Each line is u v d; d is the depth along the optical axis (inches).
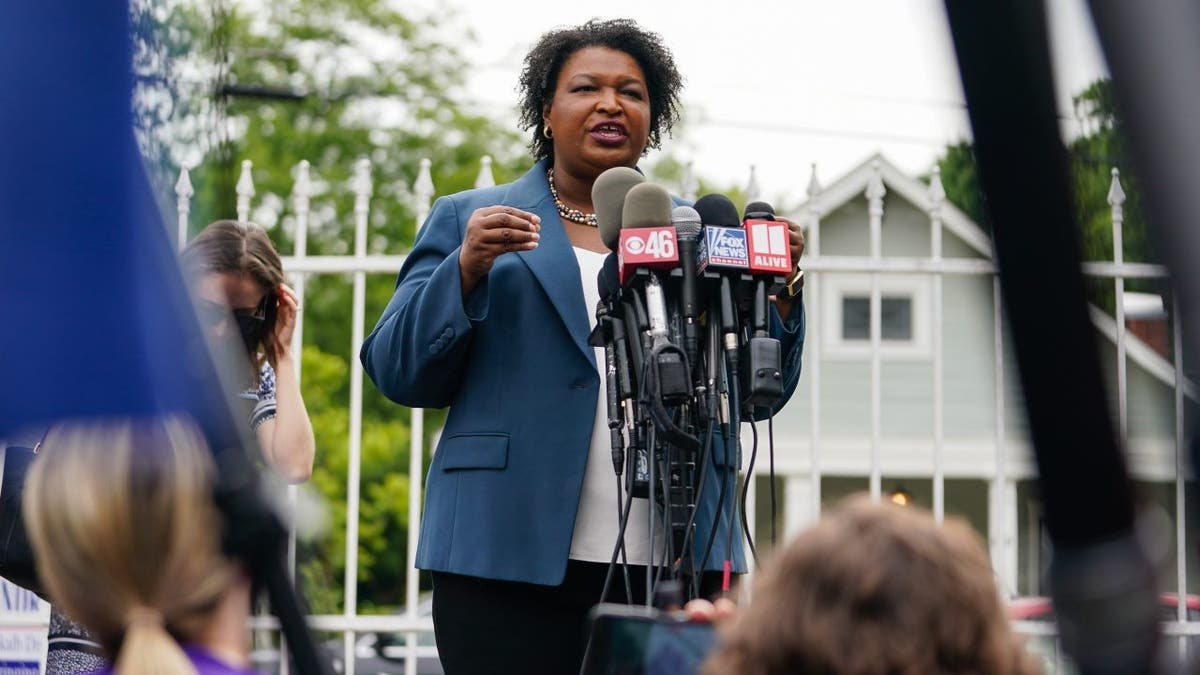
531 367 146.4
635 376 132.2
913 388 687.7
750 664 67.4
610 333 135.8
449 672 145.6
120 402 71.9
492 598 143.4
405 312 146.7
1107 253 205.8
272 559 73.2
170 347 73.2
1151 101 39.2
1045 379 43.5
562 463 142.9
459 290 141.9
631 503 136.2
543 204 155.6
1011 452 216.4
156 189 73.7
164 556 70.3
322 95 610.5
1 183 71.9
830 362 705.6
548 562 139.9
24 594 212.4
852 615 65.7
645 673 84.0
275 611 73.6
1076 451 44.4
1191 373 42.1
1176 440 86.4
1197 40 39.1
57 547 70.3
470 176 976.3
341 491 726.5
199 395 73.4
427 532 147.9
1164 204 39.3
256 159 920.9
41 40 72.0
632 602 136.6
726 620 76.4
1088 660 46.7
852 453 698.8
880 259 221.6
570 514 141.5
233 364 116.0
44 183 72.0
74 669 144.9
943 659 65.4
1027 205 41.8
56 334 72.0
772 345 128.6
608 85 157.9
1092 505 45.3
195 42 72.9
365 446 735.1
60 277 71.9
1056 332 43.0
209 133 73.0
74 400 71.8
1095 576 45.9
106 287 72.0
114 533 69.9
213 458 72.7
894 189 584.4
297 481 165.2
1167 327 44.8
